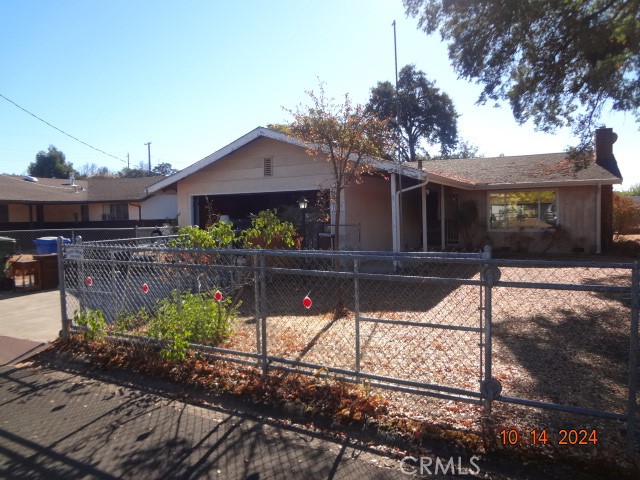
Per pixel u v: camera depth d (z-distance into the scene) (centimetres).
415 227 1911
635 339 331
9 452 379
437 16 1084
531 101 1107
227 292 751
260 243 1013
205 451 374
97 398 491
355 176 1202
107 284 703
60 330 720
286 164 1349
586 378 477
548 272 1283
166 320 586
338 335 635
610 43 919
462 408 412
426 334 632
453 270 1312
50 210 2688
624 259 1491
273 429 410
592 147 1134
